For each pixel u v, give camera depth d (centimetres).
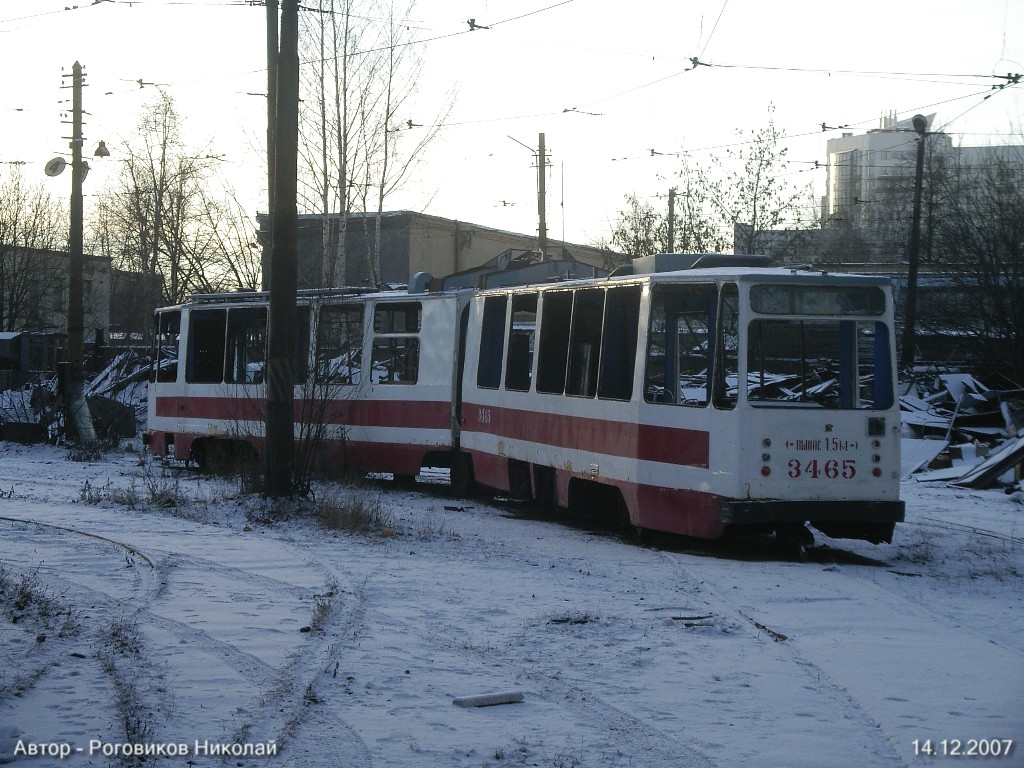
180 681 676
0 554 1136
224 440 2084
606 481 1356
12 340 4428
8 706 619
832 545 1340
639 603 941
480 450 1738
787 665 745
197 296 2142
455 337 1814
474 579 1041
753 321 1171
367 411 1914
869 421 1195
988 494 1944
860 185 10038
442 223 5275
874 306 1214
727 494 1162
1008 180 3247
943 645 809
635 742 582
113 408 3048
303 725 599
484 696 645
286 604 910
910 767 550
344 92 3644
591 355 1418
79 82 2922
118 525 1358
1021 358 2875
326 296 1931
